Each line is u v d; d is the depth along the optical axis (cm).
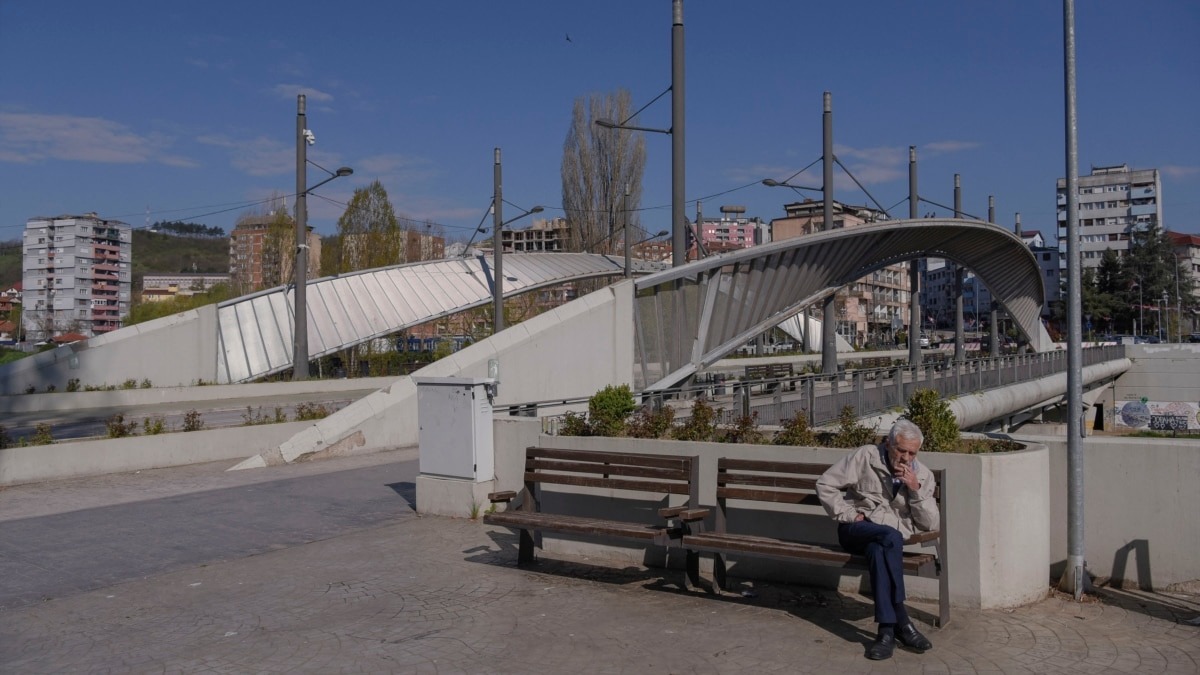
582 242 5897
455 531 947
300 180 2992
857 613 651
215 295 6888
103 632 635
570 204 5922
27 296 13562
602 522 740
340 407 2695
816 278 2897
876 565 571
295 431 1895
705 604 679
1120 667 534
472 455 998
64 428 2214
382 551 867
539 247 13412
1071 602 666
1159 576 684
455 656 568
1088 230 12331
